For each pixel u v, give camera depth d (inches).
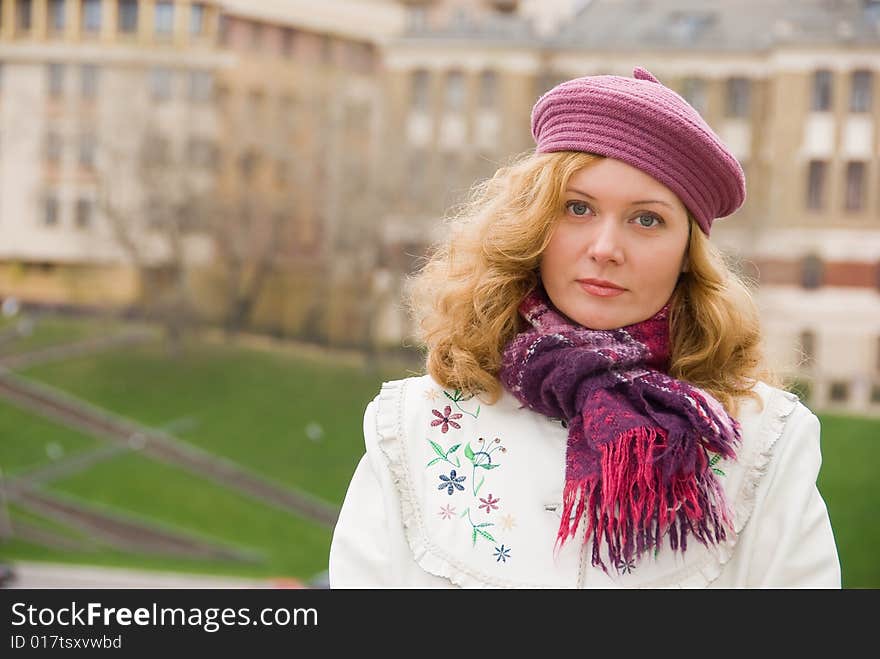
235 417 1493.6
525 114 1648.6
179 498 1338.6
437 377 74.0
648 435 65.5
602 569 68.4
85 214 1648.6
